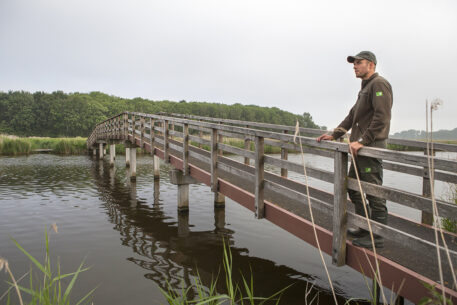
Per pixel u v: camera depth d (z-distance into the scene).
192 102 106.44
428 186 3.44
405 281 2.36
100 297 3.88
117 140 17.52
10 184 11.97
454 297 1.99
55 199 9.43
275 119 91.12
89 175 14.34
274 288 4.06
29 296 3.90
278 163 3.82
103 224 6.95
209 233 6.32
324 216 3.77
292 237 6.06
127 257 5.13
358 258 2.76
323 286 4.10
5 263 1.28
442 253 2.00
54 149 30.73
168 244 5.71
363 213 2.82
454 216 1.93
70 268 4.74
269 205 4.17
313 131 5.89
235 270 4.62
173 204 8.83
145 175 14.38
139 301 3.78
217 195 8.34
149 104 98.56
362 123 2.79
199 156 6.43
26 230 6.55
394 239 2.35
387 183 12.30
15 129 90.31
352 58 2.84
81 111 91.88
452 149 3.74
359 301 3.70
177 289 4.09
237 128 4.56
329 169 16.45
